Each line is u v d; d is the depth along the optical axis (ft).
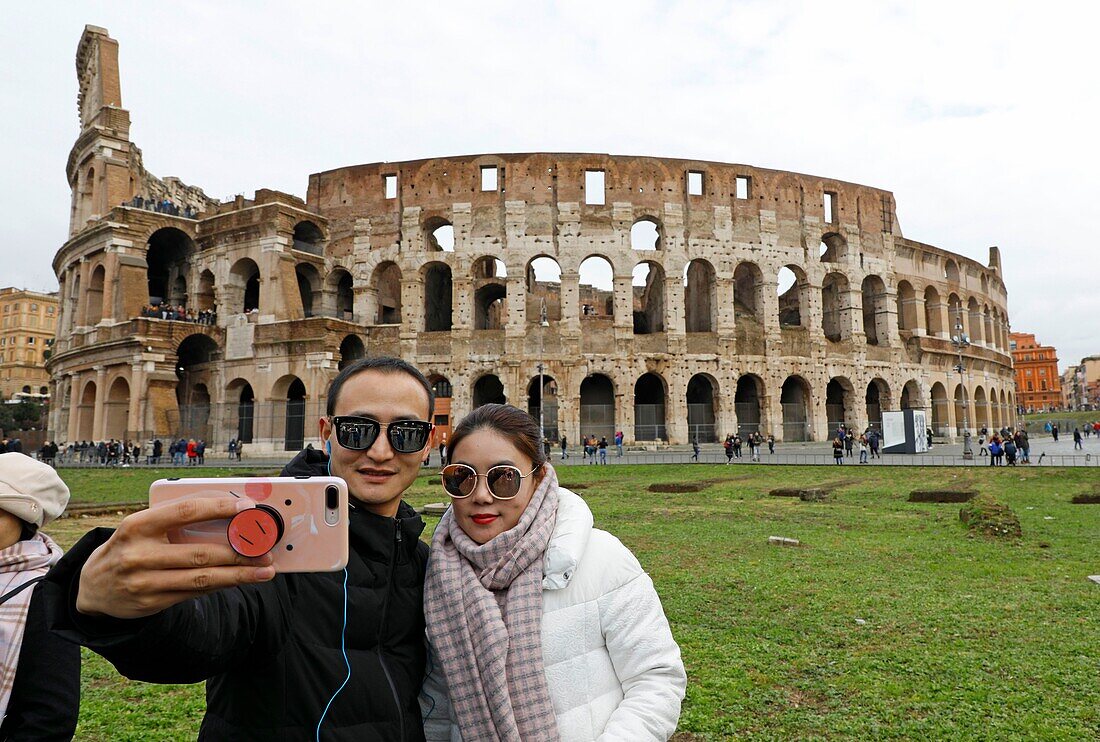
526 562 10.73
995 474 104.12
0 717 10.27
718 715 23.15
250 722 8.93
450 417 177.47
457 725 9.96
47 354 214.90
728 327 187.21
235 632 8.03
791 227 197.16
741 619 33.42
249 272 185.78
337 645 9.36
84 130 203.41
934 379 215.92
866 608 34.55
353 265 188.96
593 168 187.52
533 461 11.56
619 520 66.33
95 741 22.27
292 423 165.68
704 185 192.65
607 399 196.65
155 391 161.58
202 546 6.31
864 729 21.84
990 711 22.76
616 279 183.73
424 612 10.45
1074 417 401.49
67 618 6.41
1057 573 41.42
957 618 32.65
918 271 220.02
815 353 193.57
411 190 189.16
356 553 10.05
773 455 156.04
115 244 172.35
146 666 7.07
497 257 183.93
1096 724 21.66
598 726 10.34
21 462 11.78
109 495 95.55
